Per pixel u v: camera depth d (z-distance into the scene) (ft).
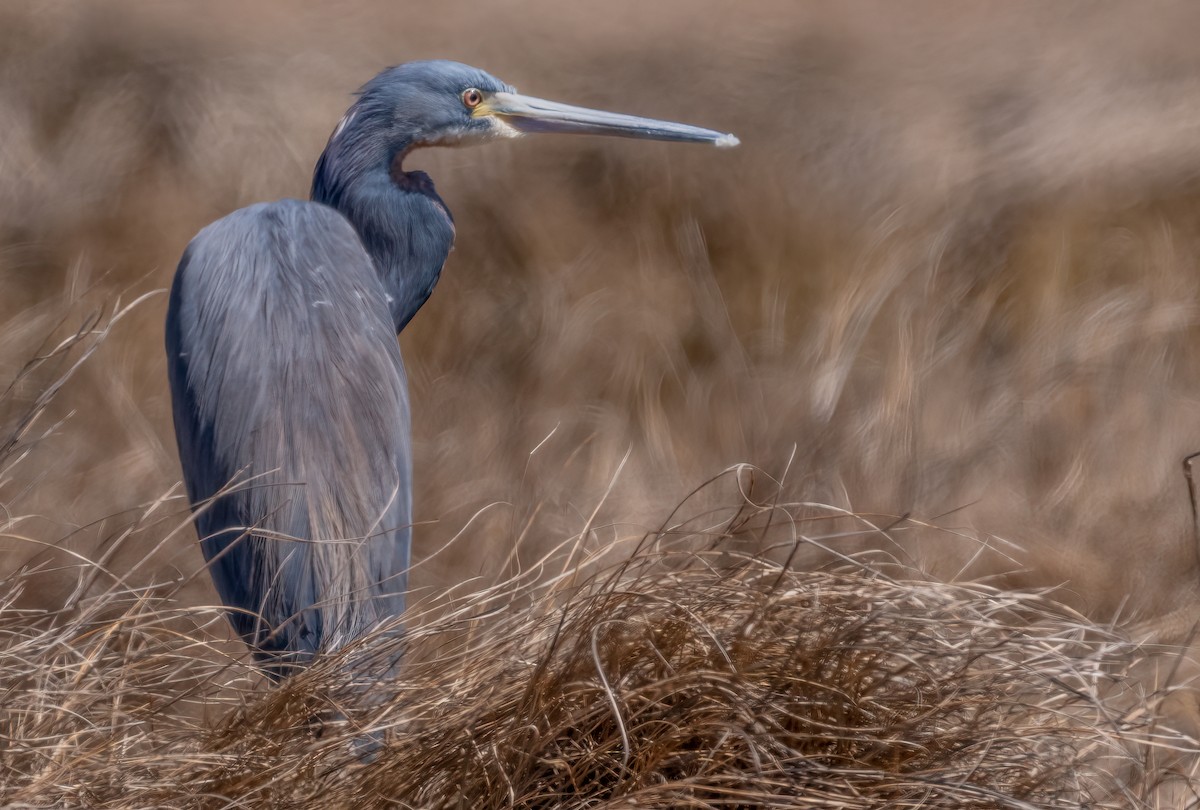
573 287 43.88
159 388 39.55
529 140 47.93
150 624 19.61
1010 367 39.91
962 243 45.21
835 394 37.37
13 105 49.21
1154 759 21.16
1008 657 20.21
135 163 48.06
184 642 21.50
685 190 46.96
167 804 17.02
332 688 18.74
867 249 44.09
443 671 19.72
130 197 46.98
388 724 18.33
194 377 21.25
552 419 38.63
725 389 39.60
